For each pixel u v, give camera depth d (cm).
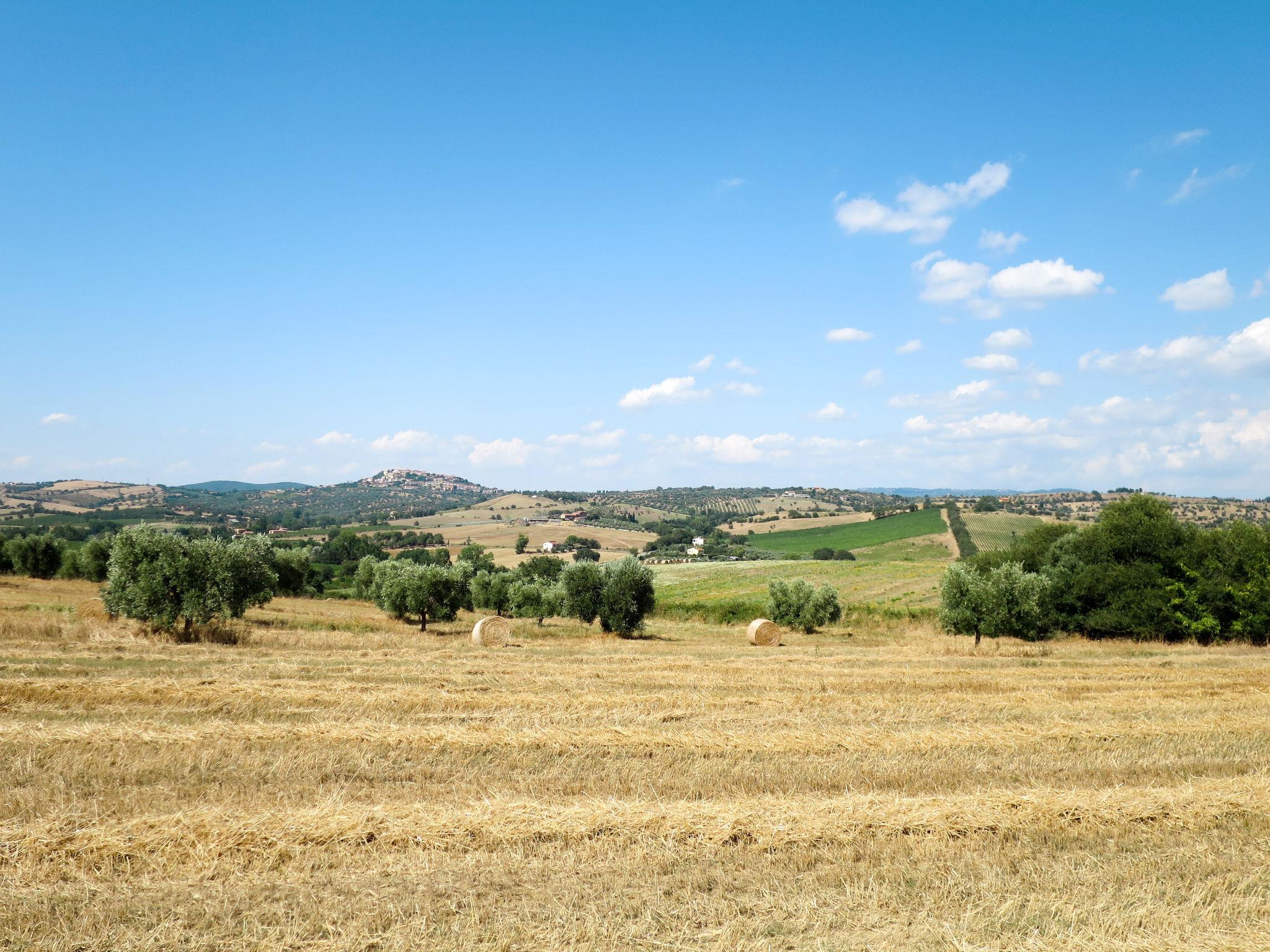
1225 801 1198
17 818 1019
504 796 1173
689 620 5947
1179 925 812
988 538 12938
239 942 740
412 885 866
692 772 1345
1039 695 2261
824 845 1015
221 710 1797
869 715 1919
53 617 3703
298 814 1035
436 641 3650
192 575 3195
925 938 778
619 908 823
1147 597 4291
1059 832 1083
